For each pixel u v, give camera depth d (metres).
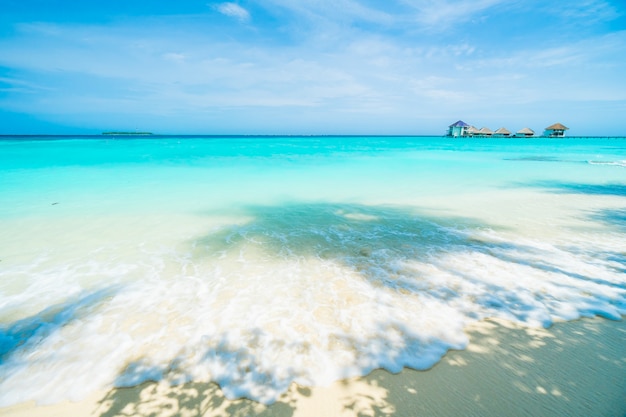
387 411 3.36
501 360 4.07
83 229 9.05
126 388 3.64
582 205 12.34
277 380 3.75
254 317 4.95
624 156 38.12
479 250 7.69
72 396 3.55
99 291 5.73
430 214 11.06
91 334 4.56
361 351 4.21
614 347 4.30
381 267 6.75
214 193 14.28
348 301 5.41
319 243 8.16
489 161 30.56
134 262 6.96
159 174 19.75
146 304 5.32
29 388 3.66
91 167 22.66
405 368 3.93
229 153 38.00
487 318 4.95
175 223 9.77
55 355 4.16
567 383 3.71
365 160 30.84
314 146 59.91
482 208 11.90
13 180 16.72
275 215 10.84
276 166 24.94
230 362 4.02
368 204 12.53
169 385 3.68
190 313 5.07
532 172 22.36
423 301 5.41
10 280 6.09
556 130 98.88
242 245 8.00
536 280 6.14
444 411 3.36
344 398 3.51
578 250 7.65
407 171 22.50
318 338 4.46
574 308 5.21
